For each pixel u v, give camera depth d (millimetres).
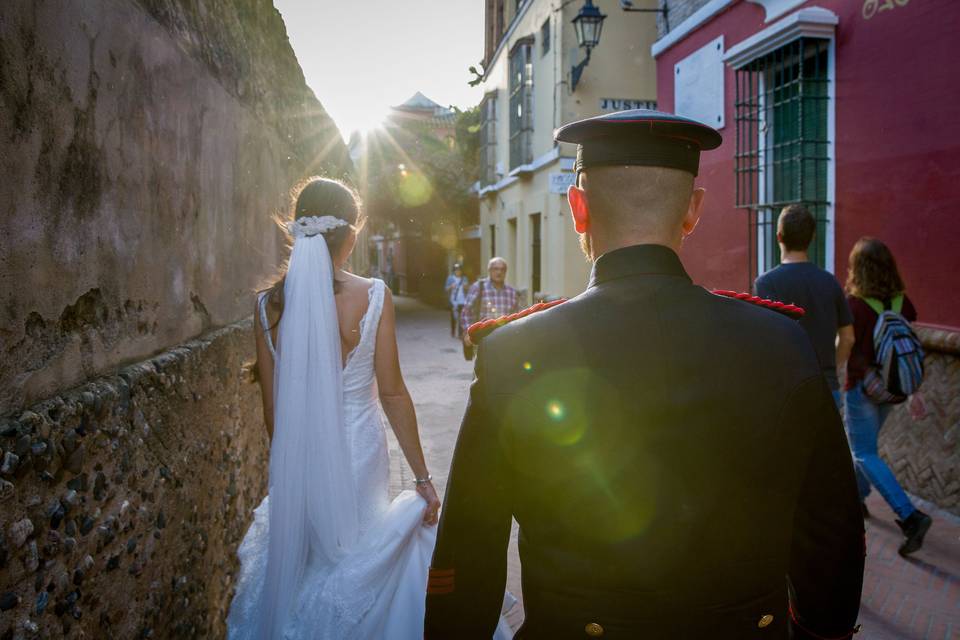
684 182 1248
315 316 2043
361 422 2135
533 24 14773
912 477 4883
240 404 3205
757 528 1119
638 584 1089
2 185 1254
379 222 28078
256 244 3828
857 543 1200
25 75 1331
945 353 4574
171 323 2299
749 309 1236
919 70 4727
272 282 2215
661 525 1097
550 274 13844
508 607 2162
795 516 1230
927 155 4688
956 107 4457
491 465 1186
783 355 1174
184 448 2275
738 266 6871
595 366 1147
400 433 2213
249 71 3674
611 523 1105
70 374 1543
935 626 3240
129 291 1904
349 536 2029
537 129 14695
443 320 21516
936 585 3633
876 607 3418
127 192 1882
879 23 5051
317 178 2242
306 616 1971
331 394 2039
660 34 8570
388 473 2248
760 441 1122
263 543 2209
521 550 1200
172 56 2303
